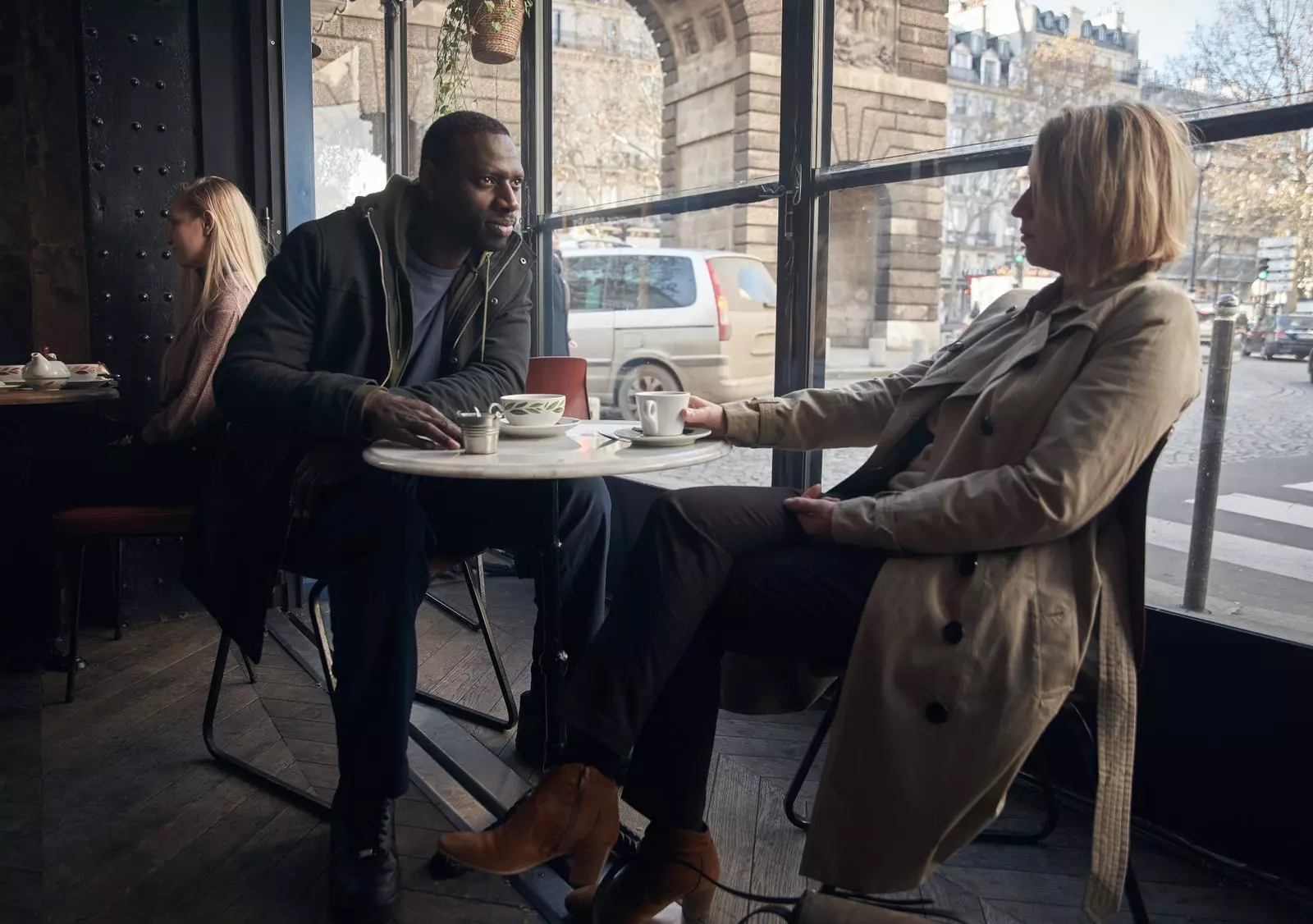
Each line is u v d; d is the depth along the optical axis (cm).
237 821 205
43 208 356
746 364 678
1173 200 136
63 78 353
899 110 507
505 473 140
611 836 156
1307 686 173
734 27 754
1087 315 137
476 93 429
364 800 172
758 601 147
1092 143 137
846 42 518
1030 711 125
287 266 205
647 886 150
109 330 335
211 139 344
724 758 235
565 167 687
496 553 427
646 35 842
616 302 703
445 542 218
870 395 183
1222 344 216
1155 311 132
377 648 175
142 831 200
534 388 300
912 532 136
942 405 157
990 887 179
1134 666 132
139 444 280
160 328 344
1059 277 151
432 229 215
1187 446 345
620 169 845
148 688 280
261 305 203
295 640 324
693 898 164
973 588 132
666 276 684
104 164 328
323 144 614
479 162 201
